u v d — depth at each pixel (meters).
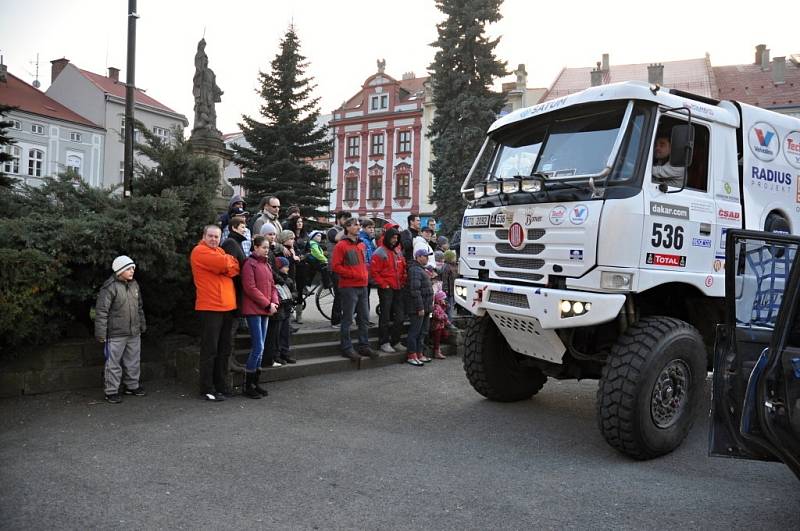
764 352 3.62
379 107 51.22
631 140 5.26
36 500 3.96
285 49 30.66
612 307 4.90
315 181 30.84
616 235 5.01
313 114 31.33
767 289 4.04
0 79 35.03
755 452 3.64
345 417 6.21
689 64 43.75
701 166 5.73
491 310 5.93
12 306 6.10
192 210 8.20
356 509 3.96
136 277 7.55
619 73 44.28
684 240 5.43
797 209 6.62
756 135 6.22
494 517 3.89
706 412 6.78
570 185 5.32
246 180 29.75
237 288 6.98
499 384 6.87
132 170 8.73
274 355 7.71
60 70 52.91
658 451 5.09
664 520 3.89
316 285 11.09
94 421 5.81
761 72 41.41
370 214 51.19
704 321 5.97
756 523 3.87
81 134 48.62
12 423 5.70
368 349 8.77
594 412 6.71
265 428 5.72
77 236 6.74
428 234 10.45
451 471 4.73
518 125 6.36
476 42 27.30
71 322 7.27
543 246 5.47
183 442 5.24
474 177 6.60
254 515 3.82
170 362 7.71
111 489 4.18
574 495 4.29
